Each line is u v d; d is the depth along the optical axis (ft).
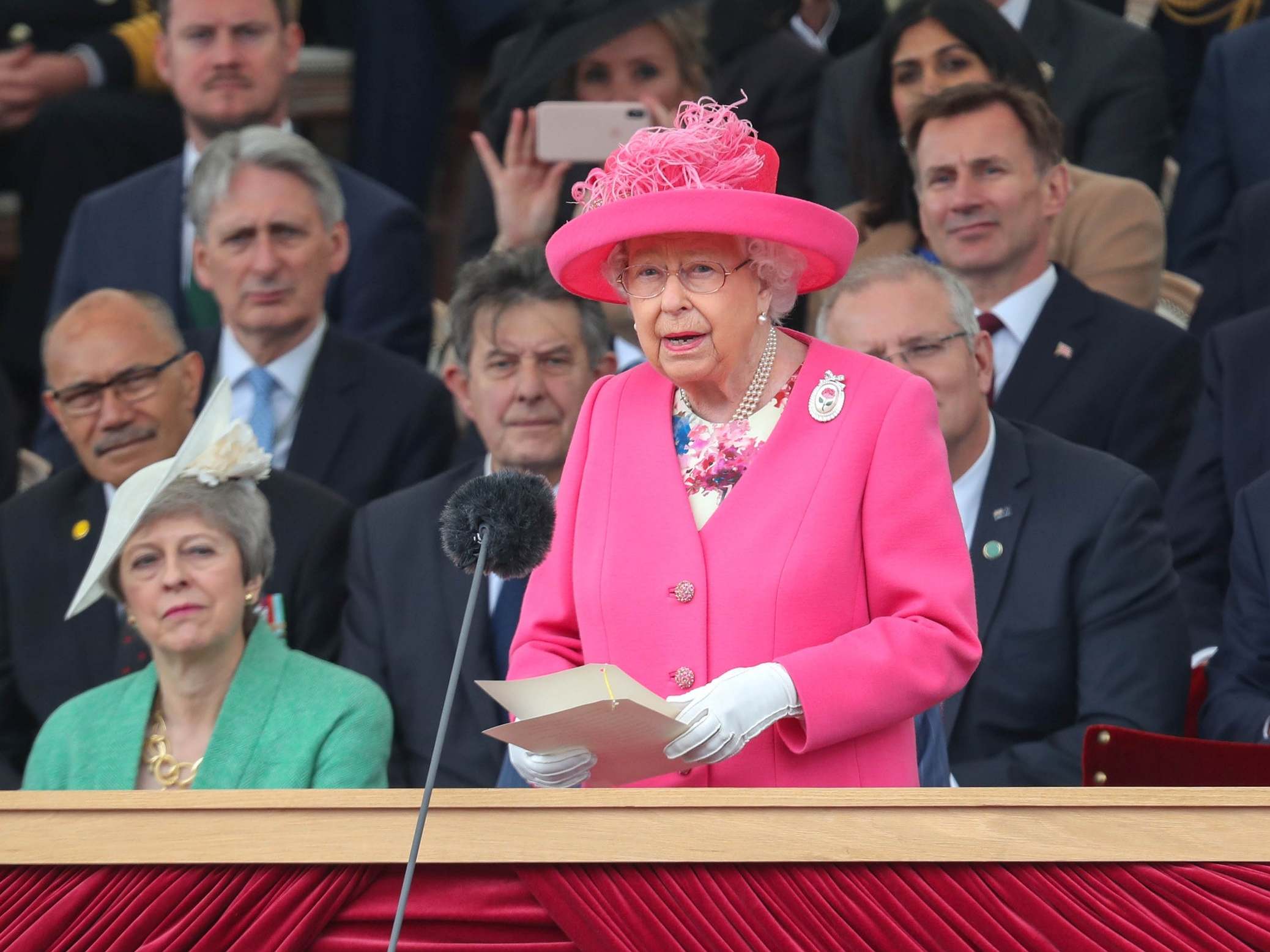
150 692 45.37
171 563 44.16
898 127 67.87
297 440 64.64
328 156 93.76
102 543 44.86
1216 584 58.44
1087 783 39.14
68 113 84.48
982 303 61.46
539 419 56.08
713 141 31.19
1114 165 75.00
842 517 31.35
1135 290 68.08
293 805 25.95
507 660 52.54
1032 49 74.64
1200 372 61.36
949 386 50.37
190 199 66.80
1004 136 59.72
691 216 29.89
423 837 25.70
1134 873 25.55
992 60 67.26
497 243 70.44
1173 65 86.79
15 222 90.84
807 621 31.09
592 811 25.80
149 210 75.15
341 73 93.40
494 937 26.08
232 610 44.65
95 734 44.88
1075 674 49.70
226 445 45.11
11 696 55.62
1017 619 49.73
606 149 69.41
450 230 92.32
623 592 31.81
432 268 80.94
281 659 45.60
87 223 75.87
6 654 56.03
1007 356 61.21
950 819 25.70
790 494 31.63
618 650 31.73
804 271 32.04
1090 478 51.06
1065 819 25.75
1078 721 48.83
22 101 86.02
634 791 25.82
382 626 53.88
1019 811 25.79
